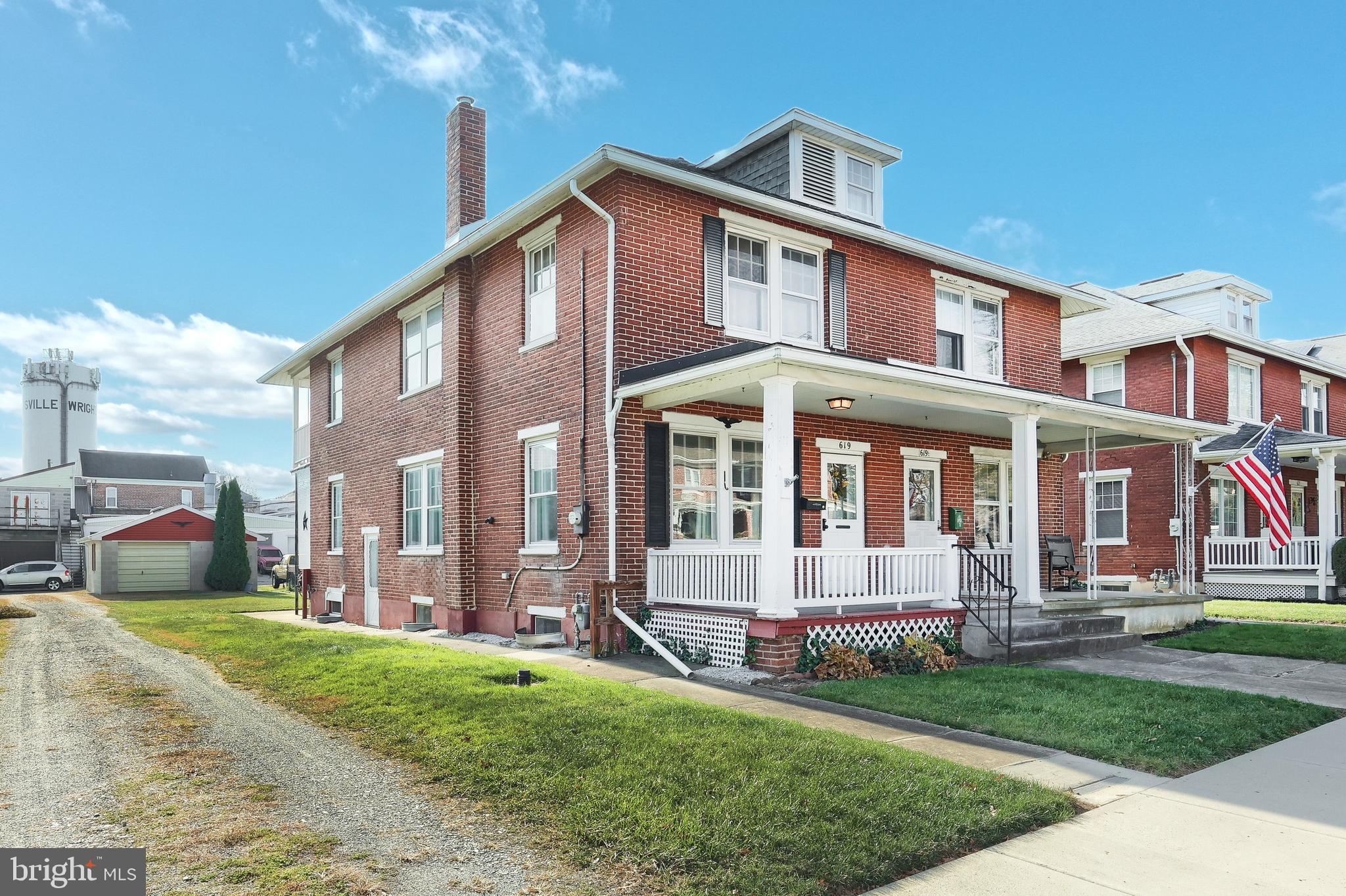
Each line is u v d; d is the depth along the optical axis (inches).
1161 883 181.5
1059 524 737.6
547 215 540.4
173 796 228.2
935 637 463.2
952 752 274.8
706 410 513.0
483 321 606.2
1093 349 977.5
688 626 450.6
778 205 534.9
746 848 189.3
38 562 1724.9
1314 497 1032.8
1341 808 229.0
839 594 435.2
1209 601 801.6
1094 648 495.2
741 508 536.4
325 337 828.6
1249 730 303.9
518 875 179.0
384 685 357.7
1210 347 943.7
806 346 563.2
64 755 267.3
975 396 483.2
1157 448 912.9
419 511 673.6
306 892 169.8
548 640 501.4
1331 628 580.4
